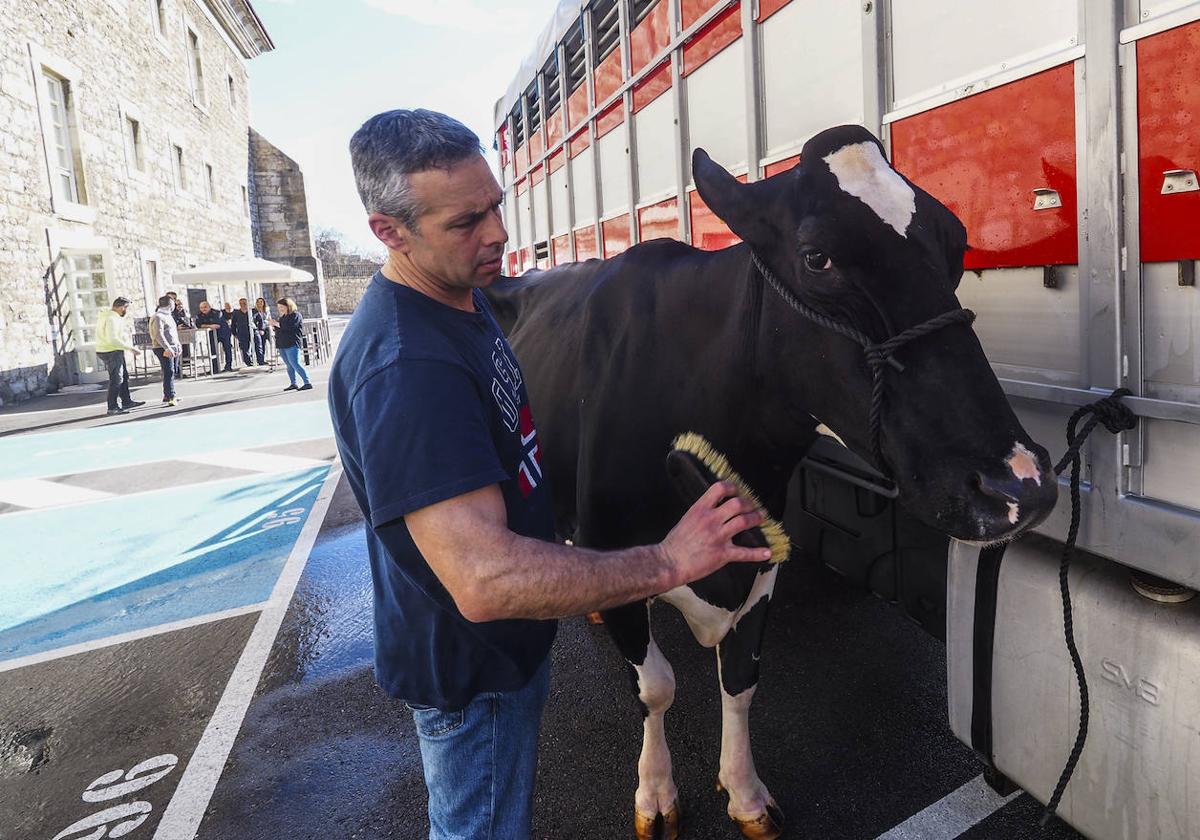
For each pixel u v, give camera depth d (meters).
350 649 3.84
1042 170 1.68
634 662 2.30
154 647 3.99
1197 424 1.46
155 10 18.89
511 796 1.62
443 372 1.34
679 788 2.63
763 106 2.68
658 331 2.15
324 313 28.09
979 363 1.45
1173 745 1.64
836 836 2.36
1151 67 1.42
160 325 12.12
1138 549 1.62
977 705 2.12
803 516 3.58
